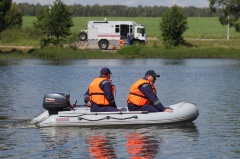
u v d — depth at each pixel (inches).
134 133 961.5
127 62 3038.9
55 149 853.8
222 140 920.3
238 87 1800.0
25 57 3395.7
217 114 1198.9
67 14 3725.4
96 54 3400.6
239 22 4416.8
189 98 1508.4
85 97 1067.9
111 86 1016.9
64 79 2066.9
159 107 1016.9
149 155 816.9
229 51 3548.2
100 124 999.6
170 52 3496.6
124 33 3907.5
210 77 2178.9
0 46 4005.9
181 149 855.1
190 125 1041.5
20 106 1332.4
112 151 839.1
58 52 3408.0
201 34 5698.8
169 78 2126.0
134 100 1019.9
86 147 864.9
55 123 1002.7
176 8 4185.5
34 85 1849.2
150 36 5270.7
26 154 824.3
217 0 4463.6
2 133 967.0
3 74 2272.4
